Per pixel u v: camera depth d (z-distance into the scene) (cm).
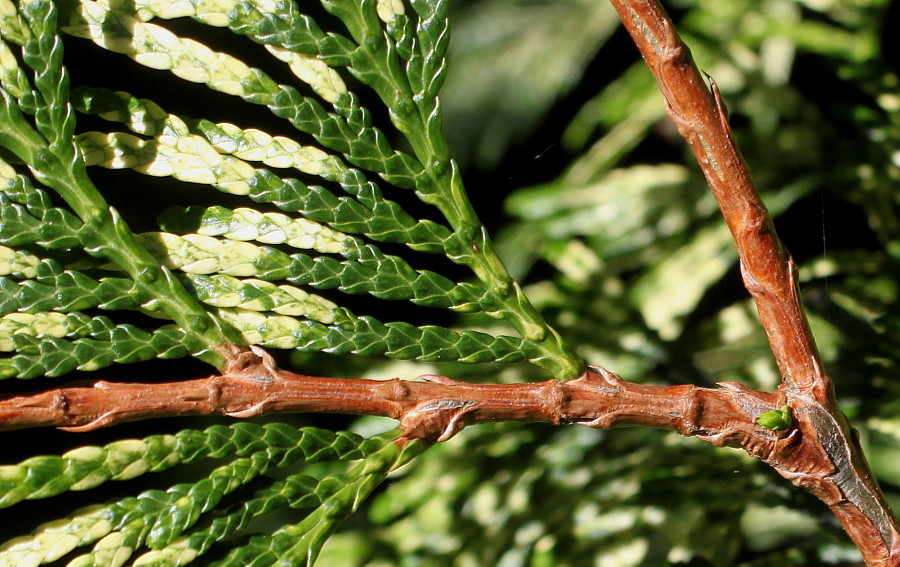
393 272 27
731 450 35
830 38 42
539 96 53
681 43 26
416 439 26
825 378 26
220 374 26
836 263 40
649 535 34
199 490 26
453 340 27
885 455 35
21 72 26
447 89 55
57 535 25
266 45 26
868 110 41
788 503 33
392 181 27
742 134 45
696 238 45
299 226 27
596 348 41
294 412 26
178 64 26
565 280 44
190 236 26
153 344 26
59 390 25
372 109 53
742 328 42
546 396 26
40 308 26
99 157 26
